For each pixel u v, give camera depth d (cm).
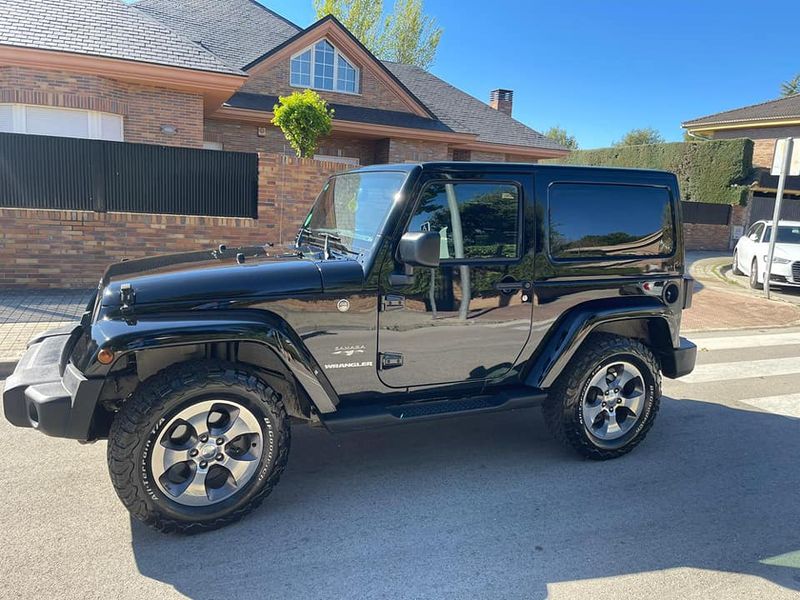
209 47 1775
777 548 346
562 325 433
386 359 385
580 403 439
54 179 977
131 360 348
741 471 449
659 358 498
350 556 326
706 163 2406
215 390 332
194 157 1054
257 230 1102
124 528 346
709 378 713
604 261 442
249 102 1662
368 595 294
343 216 432
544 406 457
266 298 351
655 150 2639
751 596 303
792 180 2409
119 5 1352
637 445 475
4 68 1127
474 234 401
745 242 1562
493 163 405
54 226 969
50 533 339
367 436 499
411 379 397
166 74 1212
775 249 1366
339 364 374
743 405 612
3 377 611
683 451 485
